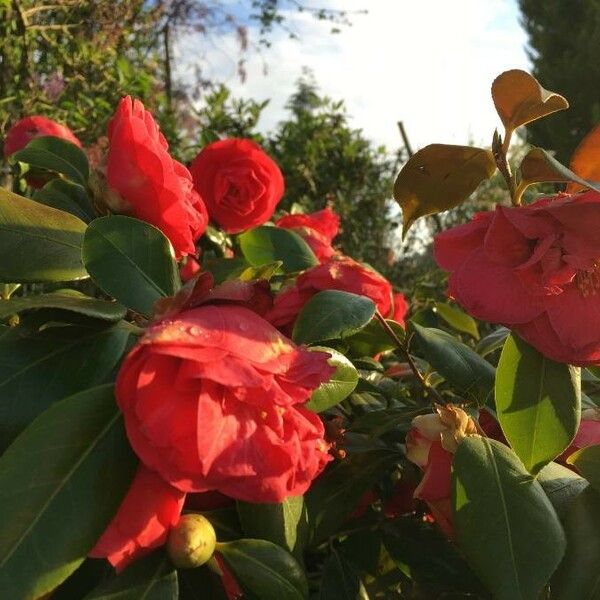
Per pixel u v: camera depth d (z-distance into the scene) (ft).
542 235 1.04
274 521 1.08
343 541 1.36
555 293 1.04
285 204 5.81
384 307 1.51
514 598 1.01
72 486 0.88
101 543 0.90
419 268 6.27
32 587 0.82
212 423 0.86
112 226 1.13
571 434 1.13
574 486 1.17
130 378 0.87
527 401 1.15
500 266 1.09
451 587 1.28
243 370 0.86
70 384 1.03
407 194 1.32
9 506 0.85
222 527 1.09
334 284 1.40
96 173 1.28
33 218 1.16
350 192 6.20
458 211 6.10
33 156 1.63
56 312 1.07
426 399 1.61
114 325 1.10
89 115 4.86
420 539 1.31
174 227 1.26
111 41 5.27
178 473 0.88
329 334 1.23
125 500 0.92
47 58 4.89
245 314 0.95
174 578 0.95
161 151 1.26
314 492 1.28
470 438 1.13
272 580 1.02
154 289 1.12
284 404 0.88
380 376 1.65
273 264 1.34
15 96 4.45
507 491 1.08
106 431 0.93
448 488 1.15
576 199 1.01
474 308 1.08
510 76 1.14
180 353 0.84
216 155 2.12
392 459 1.35
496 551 1.04
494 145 1.21
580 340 1.06
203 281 0.96
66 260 1.15
